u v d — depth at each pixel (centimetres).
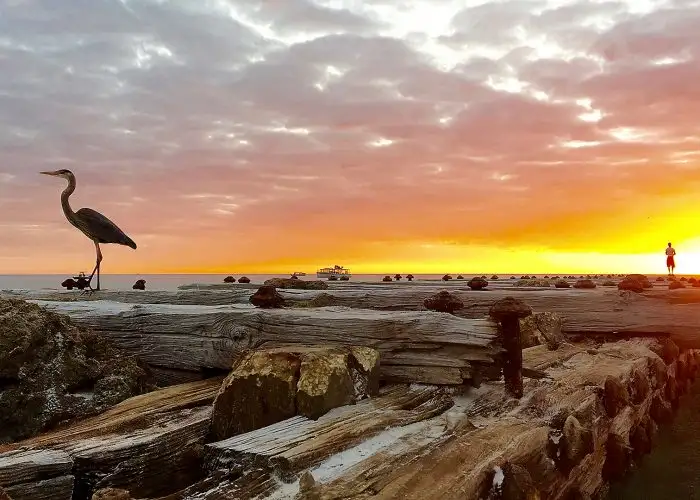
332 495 275
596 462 502
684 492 571
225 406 429
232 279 1389
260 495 283
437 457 330
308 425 379
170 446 396
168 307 675
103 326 665
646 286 876
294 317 553
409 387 496
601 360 671
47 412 483
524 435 373
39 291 982
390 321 513
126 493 279
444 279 2002
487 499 310
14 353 485
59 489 335
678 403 945
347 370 447
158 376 628
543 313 784
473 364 485
